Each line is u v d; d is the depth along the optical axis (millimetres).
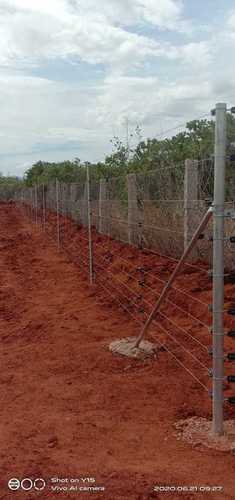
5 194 71438
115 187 14633
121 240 13305
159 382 5566
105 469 3863
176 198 9211
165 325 7355
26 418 4918
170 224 9516
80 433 4531
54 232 21891
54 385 5727
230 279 4191
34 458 4090
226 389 5230
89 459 4047
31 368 6340
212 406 4703
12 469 3920
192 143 12070
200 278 8352
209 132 12031
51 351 6887
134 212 11359
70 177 28484
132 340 6797
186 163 8312
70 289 10727
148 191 10453
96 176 18766
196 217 8266
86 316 8469
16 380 5965
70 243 17391
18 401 5359
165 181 9758
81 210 20062
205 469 3811
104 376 5879
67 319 8383
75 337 7379
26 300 10195
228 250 7953
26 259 15805
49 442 4371
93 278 11016
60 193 26688
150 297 8461
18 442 4402
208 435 4312
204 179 8406
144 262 10188
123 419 4789
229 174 7781
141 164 13680
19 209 48844
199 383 5426
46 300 10016
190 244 4641
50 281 11875
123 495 3484
